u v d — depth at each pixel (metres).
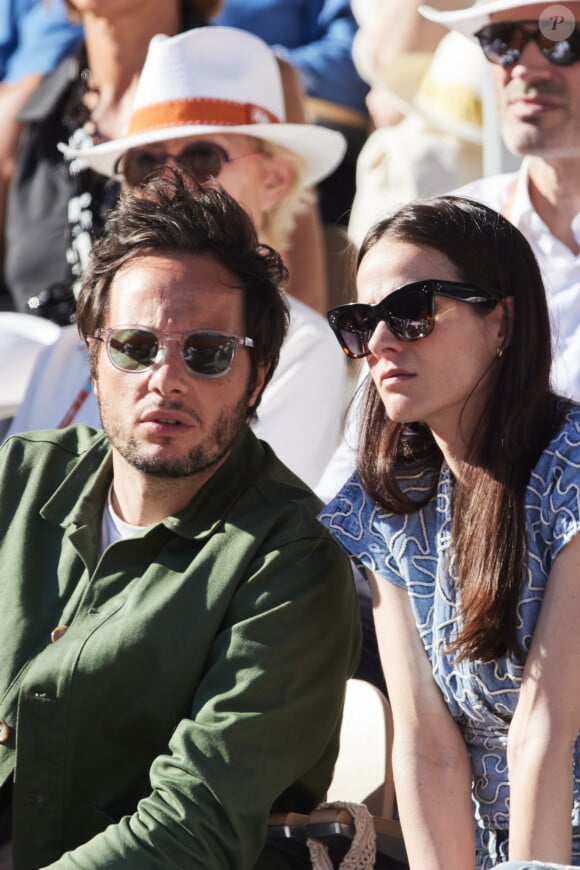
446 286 9.56
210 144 15.94
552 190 14.44
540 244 14.40
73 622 10.62
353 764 11.21
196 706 10.03
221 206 10.85
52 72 20.05
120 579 10.67
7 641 10.81
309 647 10.20
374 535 10.41
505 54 14.19
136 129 16.28
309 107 20.91
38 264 19.39
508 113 14.38
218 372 10.58
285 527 10.55
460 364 9.66
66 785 10.28
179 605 10.30
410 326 9.61
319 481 15.20
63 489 11.31
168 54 16.11
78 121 19.22
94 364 11.03
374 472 10.39
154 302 10.57
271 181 16.58
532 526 9.60
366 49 21.38
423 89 19.25
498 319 9.76
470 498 9.75
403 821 9.78
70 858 9.60
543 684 9.25
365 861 10.03
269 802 9.86
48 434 11.96
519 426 9.66
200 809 9.62
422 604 10.16
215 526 10.63
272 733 9.92
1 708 10.60
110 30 18.84
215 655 10.18
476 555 9.59
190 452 10.55
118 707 10.23
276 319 11.08
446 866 9.52
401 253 9.73
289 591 10.27
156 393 10.48
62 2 20.66
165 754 10.20
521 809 9.11
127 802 10.27
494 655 9.55
